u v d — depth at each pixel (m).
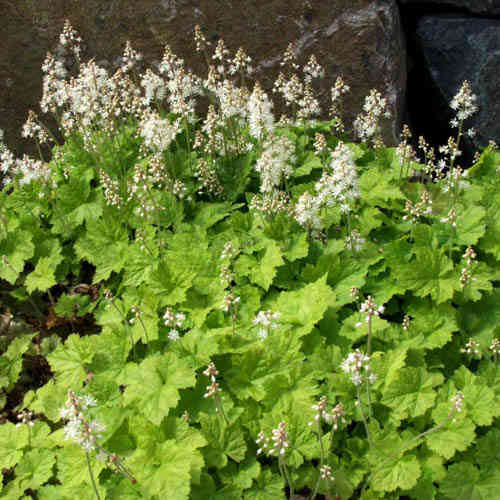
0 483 0.96
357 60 1.42
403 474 0.92
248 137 1.34
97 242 1.18
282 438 0.86
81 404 0.86
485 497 0.91
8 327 1.17
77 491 0.93
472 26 1.47
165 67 1.25
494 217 1.16
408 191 1.24
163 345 1.04
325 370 0.99
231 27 1.44
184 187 1.21
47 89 1.26
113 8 1.45
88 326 1.18
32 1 1.45
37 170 1.18
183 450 0.91
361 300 1.08
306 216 1.07
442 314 1.05
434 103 1.55
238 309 1.07
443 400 0.97
